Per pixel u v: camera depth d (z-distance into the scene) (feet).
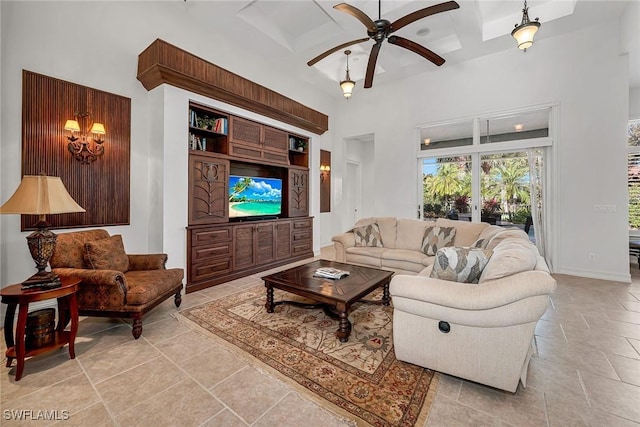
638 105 17.06
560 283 12.16
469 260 6.01
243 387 5.43
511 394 5.19
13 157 8.34
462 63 16.43
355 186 27.17
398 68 17.30
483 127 16.28
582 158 13.30
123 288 7.30
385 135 19.80
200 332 7.72
